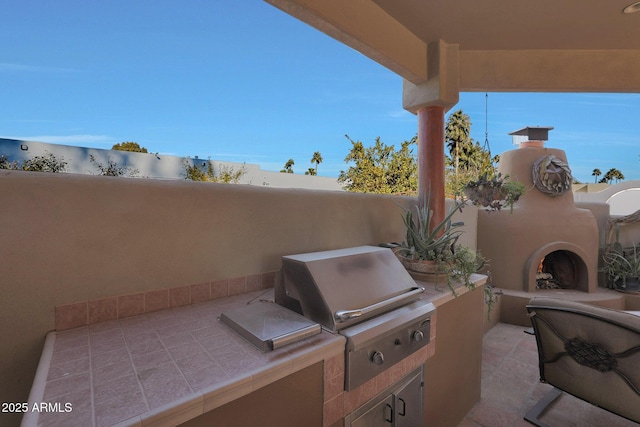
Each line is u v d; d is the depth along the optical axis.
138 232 1.52
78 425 0.76
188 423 0.89
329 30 2.15
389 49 2.51
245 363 1.08
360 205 2.68
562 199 4.55
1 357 1.20
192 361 1.09
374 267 1.76
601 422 2.29
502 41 2.97
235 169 8.65
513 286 4.42
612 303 4.11
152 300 1.56
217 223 1.79
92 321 1.39
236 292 1.87
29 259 1.25
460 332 2.24
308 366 1.19
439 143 3.09
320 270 1.51
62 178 1.33
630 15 2.53
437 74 2.92
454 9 2.45
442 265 2.27
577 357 2.08
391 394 1.60
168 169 7.15
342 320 1.36
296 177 13.27
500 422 2.30
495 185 2.63
